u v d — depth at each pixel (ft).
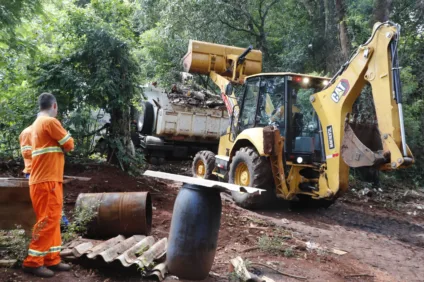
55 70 28.76
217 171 32.94
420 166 49.47
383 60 21.98
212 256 13.99
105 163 30.48
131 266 13.88
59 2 29.84
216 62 34.86
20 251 13.70
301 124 27.32
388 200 36.99
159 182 30.17
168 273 14.12
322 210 29.37
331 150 24.71
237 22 59.11
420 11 53.78
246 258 16.85
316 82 27.91
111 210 17.19
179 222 13.85
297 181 26.55
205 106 45.27
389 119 21.49
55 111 14.30
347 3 57.06
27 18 26.76
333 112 24.68
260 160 26.66
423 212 33.35
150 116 45.29
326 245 20.44
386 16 45.60
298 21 61.77
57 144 13.51
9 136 29.48
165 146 44.78
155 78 55.77
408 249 21.65
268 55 60.95
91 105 29.50
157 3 57.57
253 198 26.48
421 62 55.21
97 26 29.53
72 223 16.70
